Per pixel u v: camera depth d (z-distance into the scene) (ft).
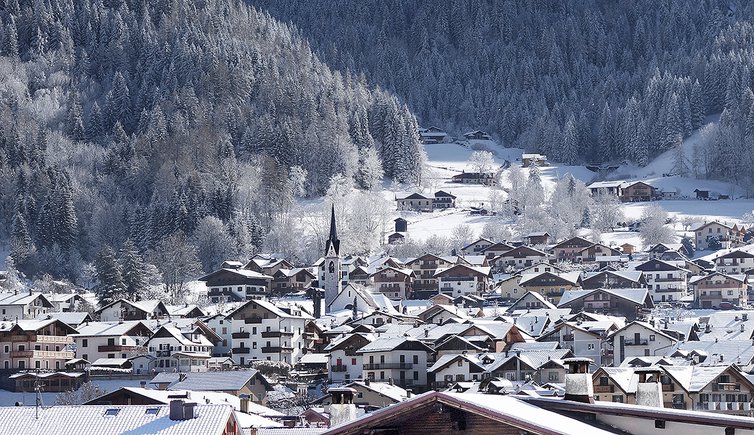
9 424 247.09
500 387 273.33
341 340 651.25
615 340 625.00
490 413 134.92
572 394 163.12
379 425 138.00
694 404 406.62
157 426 245.04
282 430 286.46
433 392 137.18
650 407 159.53
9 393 641.81
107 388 617.21
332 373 648.79
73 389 620.49
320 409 442.09
